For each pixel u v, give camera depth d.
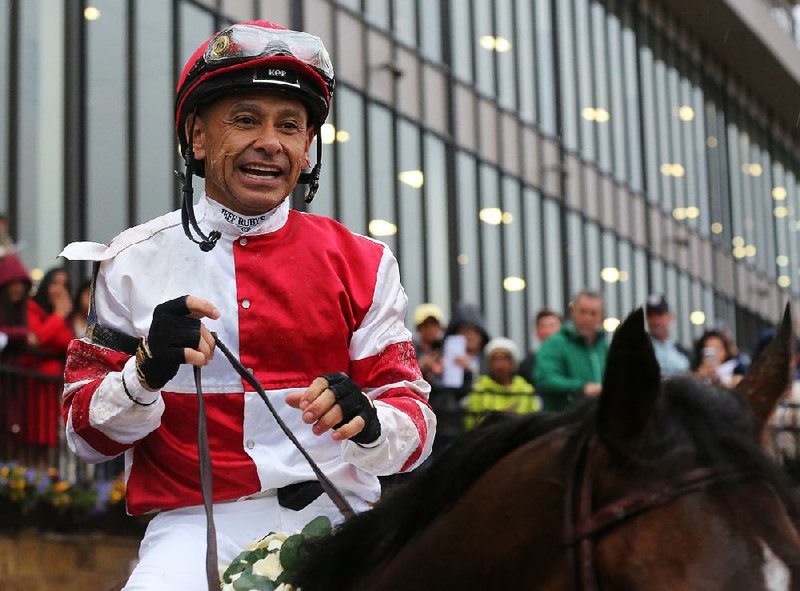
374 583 2.35
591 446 2.01
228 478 2.74
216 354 2.76
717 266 23.92
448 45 15.77
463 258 15.65
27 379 8.02
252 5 12.40
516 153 17.20
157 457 2.78
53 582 7.88
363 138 13.91
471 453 2.25
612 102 20.22
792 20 27.03
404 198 14.59
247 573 2.56
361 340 2.88
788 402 7.59
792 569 1.75
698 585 1.76
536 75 17.98
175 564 2.66
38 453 8.06
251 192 2.77
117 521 8.59
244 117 2.76
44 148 10.26
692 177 23.23
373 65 14.22
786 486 1.89
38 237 10.11
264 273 2.82
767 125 27.64
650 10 22.14
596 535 1.90
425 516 2.31
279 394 2.78
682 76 23.30
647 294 20.72
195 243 2.83
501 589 2.11
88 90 10.67
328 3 13.43
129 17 11.06
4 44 10.05
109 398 2.60
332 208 13.29
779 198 27.98
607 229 19.56
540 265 17.48
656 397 1.93
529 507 2.07
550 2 18.66
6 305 7.82
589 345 7.79
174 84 11.48
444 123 15.59
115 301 2.80
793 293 28.39
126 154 10.95
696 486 1.87
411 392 2.88
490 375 8.45
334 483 2.83
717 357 8.74
